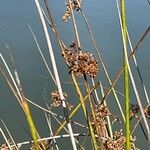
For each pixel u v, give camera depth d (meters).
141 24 16.58
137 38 14.95
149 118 2.60
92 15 17.16
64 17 2.47
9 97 9.80
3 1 18.67
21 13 17.36
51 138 2.64
